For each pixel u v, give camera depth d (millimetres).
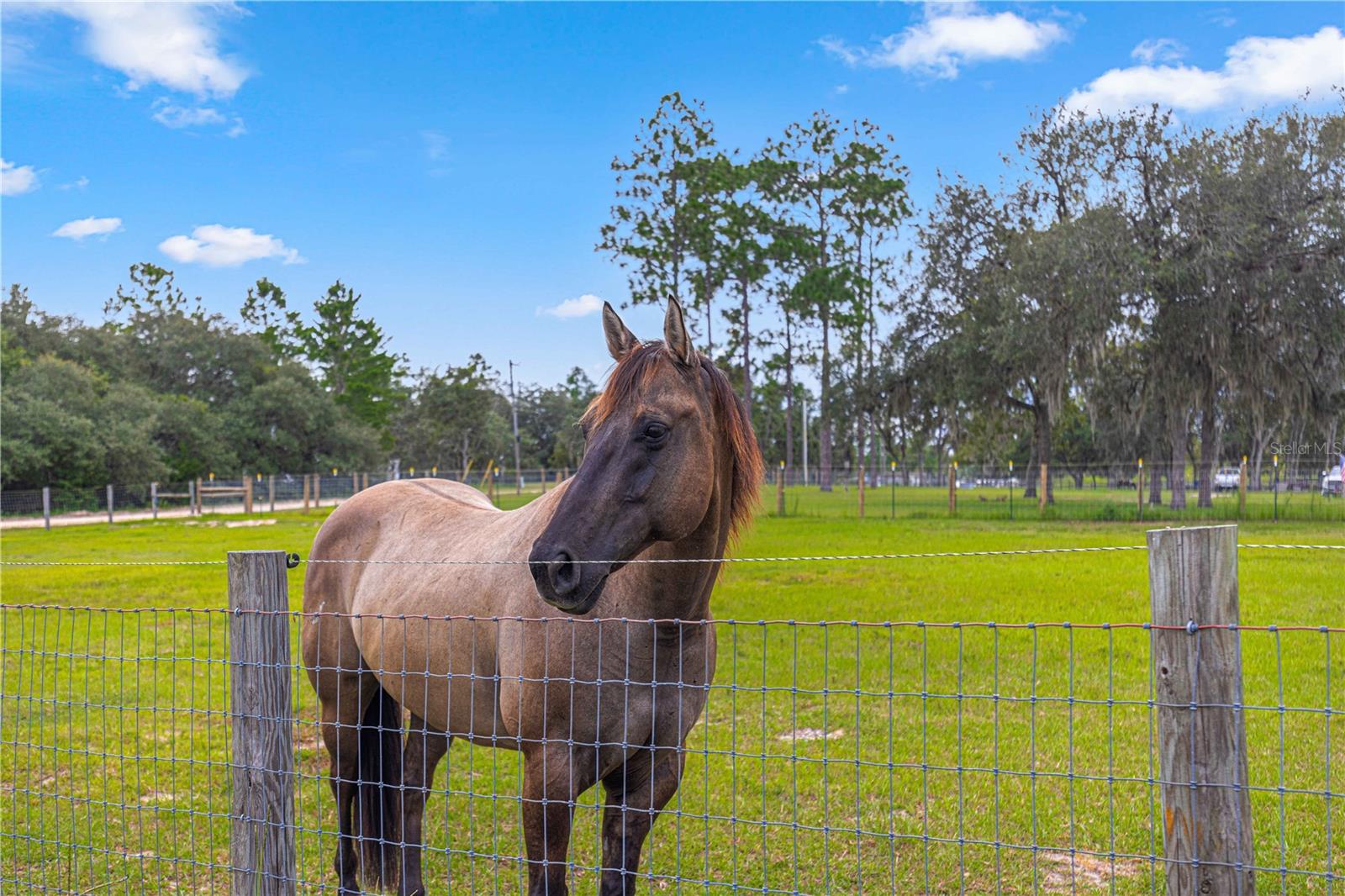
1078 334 24578
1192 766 1974
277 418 50562
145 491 37375
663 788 2955
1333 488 23469
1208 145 24344
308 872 4059
